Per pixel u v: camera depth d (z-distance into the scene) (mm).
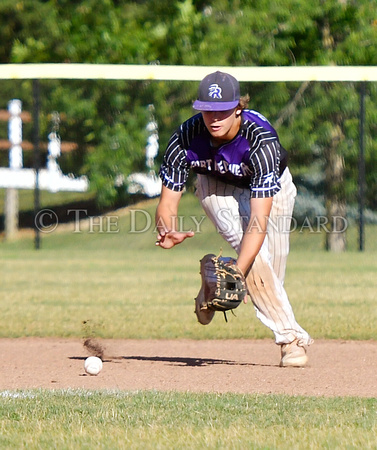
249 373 15602
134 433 10164
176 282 33625
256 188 14523
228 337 21688
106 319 24312
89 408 11570
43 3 67312
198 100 14000
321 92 43938
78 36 53625
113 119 45031
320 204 45031
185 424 10648
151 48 51938
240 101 14195
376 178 44562
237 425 10570
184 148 14945
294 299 28297
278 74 41906
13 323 23484
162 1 54219
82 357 18062
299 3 48844
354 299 28312
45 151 46531
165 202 15203
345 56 48688
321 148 44406
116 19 53406
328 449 9398
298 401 12211
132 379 14836
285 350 16547
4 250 47031
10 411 11414
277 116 44312
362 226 44156
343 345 20141
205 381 14617
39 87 44938
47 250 46656
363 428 10383
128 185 45312
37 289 31312
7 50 68625
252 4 50344
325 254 43562
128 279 34469
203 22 51062
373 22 49469
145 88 44719
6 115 56375
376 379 15016
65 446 9570
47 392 12945
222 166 14820
